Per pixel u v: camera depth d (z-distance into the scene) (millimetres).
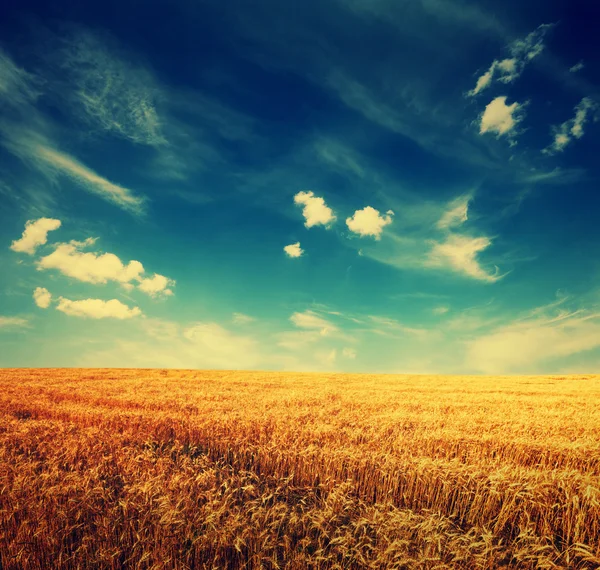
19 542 5656
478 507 7145
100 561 5441
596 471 9531
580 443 10383
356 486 8164
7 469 7688
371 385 31453
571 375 52875
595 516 6617
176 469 7934
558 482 7258
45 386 26203
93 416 14031
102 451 9359
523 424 13125
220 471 8688
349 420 13359
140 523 5875
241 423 12219
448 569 5125
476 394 24203
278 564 5426
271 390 25016
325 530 5805
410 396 22188
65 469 8445
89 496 6477
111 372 49625
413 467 8023
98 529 5863
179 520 5672
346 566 5387
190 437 11336
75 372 47219
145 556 5273
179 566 5391
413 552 5535
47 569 5492
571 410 17453
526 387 31734
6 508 6305
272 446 9500
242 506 7043
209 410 15477
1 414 15547
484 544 5637
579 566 5793
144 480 7246
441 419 13875
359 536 5973
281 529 6168
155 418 13180
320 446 9977
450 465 7883
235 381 34250
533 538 6082
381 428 11906
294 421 12523
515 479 7453
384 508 6867
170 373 50125
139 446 10148
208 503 6227
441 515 6742
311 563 5285
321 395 21594
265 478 8594
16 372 45281
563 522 6781
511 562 5695
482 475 7723
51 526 5965
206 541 5582
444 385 33281
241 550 5641
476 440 10812
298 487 8016
